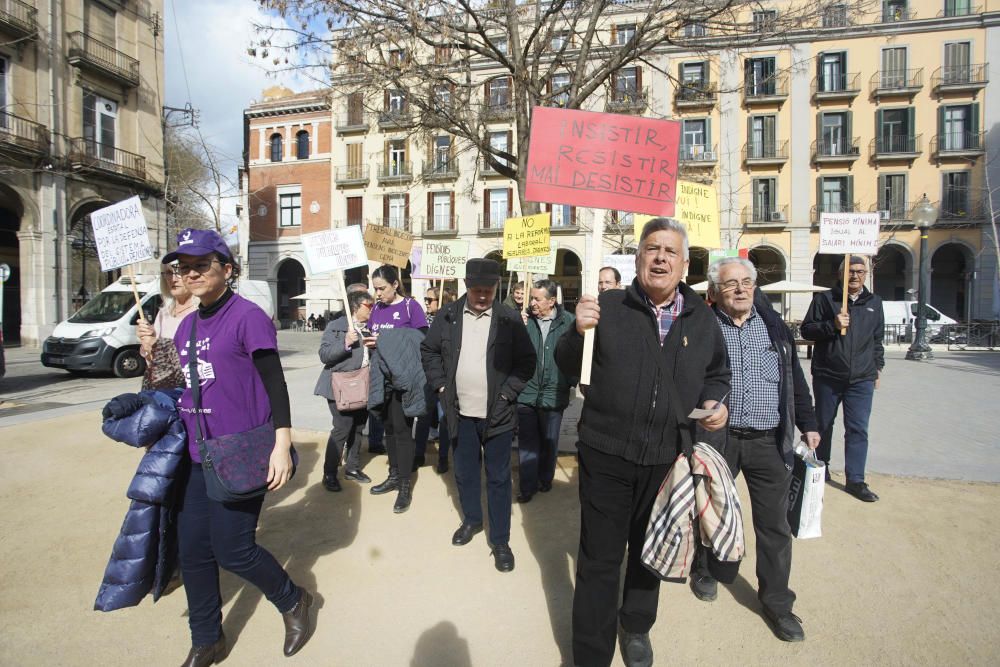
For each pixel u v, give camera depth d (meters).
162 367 2.72
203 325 2.36
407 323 5.55
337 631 2.65
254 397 2.37
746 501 4.31
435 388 3.63
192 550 2.35
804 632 2.62
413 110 6.96
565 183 2.72
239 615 2.81
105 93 20.12
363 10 5.83
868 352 4.27
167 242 22.78
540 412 4.62
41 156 17.83
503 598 2.94
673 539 2.04
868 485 4.57
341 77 6.52
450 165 8.36
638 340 2.30
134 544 2.37
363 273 33.25
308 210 32.72
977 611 2.77
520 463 4.41
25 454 5.49
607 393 2.30
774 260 28.70
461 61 6.55
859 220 5.02
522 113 6.26
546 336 4.49
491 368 3.39
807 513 2.73
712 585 2.93
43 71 18.06
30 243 18.02
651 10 5.93
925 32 26.06
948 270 28.75
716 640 2.58
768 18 6.10
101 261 3.92
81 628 2.69
